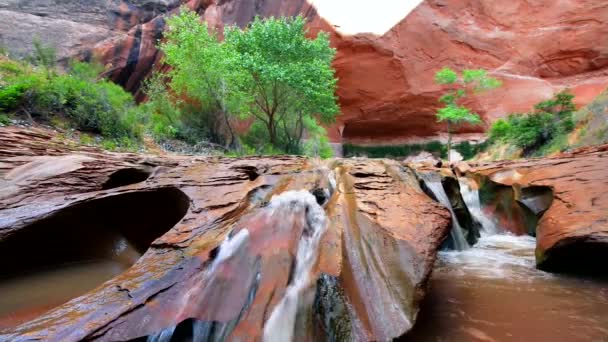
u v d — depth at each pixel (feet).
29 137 19.40
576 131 40.73
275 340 6.61
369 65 71.46
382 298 8.07
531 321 9.20
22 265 11.66
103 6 61.26
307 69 42.55
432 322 9.16
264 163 19.01
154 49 62.34
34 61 38.93
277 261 8.36
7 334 5.98
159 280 7.79
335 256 8.57
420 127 77.10
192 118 43.70
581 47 61.87
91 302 7.03
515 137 50.65
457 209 21.61
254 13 73.92
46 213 11.94
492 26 69.00
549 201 19.33
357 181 15.90
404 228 11.10
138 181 18.51
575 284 12.30
